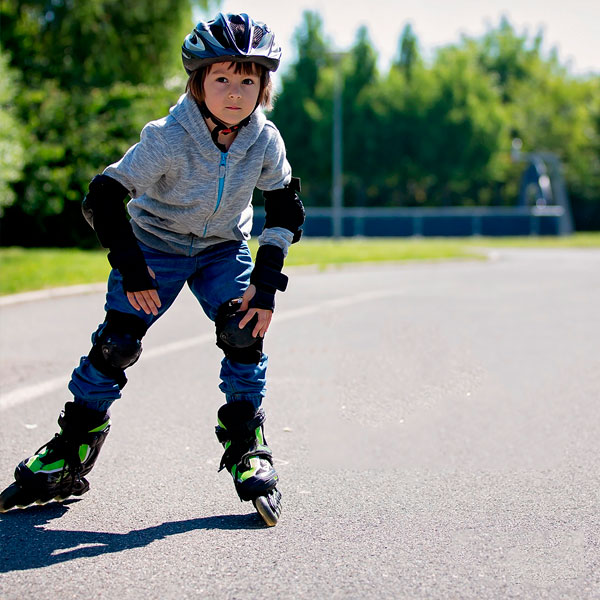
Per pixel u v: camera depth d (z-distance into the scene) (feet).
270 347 22.53
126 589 8.09
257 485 9.77
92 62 74.43
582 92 207.41
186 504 10.62
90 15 72.54
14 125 51.62
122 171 9.25
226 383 10.16
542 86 221.05
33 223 69.31
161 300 10.07
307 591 8.07
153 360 20.83
